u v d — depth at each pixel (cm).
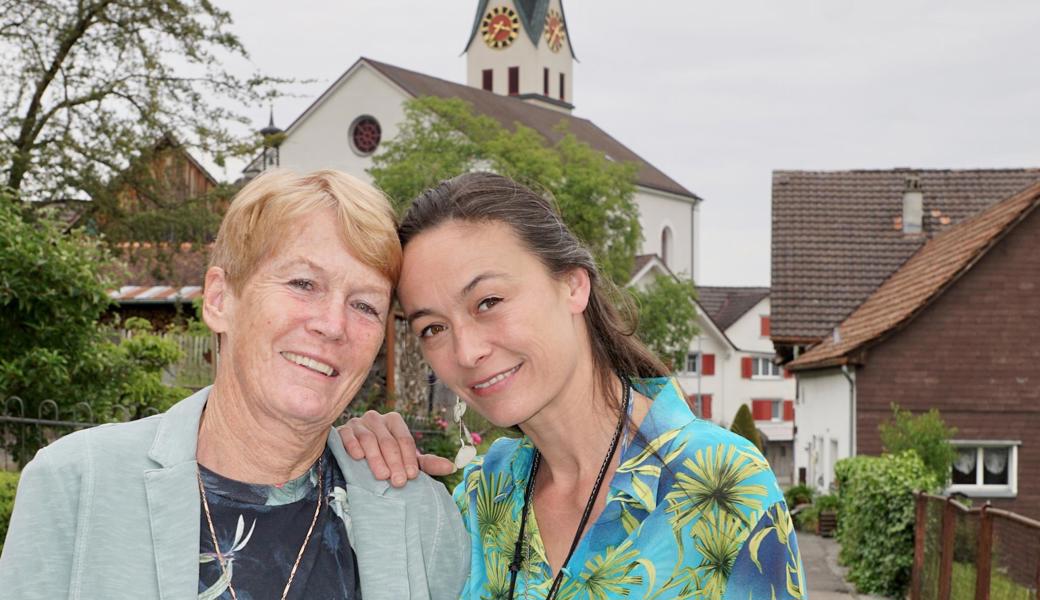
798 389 3228
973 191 3194
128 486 231
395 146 3591
